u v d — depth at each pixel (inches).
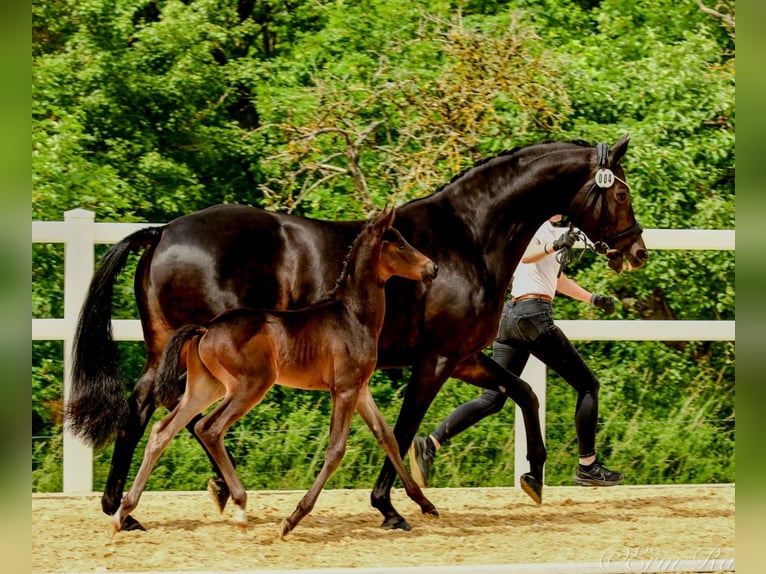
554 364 429.4
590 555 348.8
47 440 502.9
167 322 371.6
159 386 340.2
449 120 623.5
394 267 364.8
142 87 716.7
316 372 359.6
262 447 506.6
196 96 730.2
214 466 397.1
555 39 748.6
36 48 746.8
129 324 448.5
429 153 610.9
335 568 323.3
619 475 435.5
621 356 660.7
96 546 353.1
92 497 432.1
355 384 360.8
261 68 737.0
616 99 684.7
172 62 732.7
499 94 630.5
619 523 395.9
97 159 706.2
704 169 677.9
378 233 364.2
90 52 711.7
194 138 731.4
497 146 641.0
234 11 773.9
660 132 669.3
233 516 397.7
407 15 711.1
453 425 428.5
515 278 431.5
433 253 389.1
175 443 497.4
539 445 416.8
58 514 401.1
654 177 653.3
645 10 756.0
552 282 428.5
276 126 647.8
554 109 653.9
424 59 675.4
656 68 680.4
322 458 499.5
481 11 772.0
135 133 727.1
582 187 403.9
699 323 466.0
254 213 378.9
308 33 757.9
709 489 462.6
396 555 345.4
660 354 649.0
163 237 374.3
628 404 613.3
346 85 646.5
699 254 648.4
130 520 374.3
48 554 342.6
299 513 358.6
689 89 681.6
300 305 374.6
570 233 410.6
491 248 398.6
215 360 350.0
